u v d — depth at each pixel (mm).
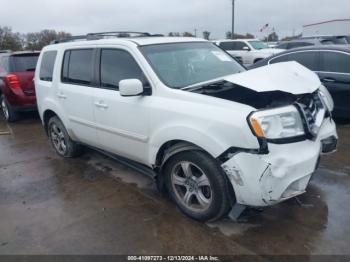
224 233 3186
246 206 3076
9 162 5395
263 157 2748
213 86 3484
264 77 3168
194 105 3137
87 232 3314
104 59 4148
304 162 2896
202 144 2998
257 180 2777
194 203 3441
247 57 15875
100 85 4199
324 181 4148
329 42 15883
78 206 3832
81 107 4461
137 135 3701
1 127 7805
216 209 3137
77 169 4930
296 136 2924
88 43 4418
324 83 6453
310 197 3768
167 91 3404
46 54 5348
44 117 5461
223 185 3031
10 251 3086
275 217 3398
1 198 4125
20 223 3535
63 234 3303
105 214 3629
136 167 4043
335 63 6398
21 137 6855
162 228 3311
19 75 7555
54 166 5098
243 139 2768
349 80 6168
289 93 3238
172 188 3541
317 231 3152
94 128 4348
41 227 3445
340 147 5301
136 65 3738
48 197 4090
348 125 6527
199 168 3168
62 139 5336
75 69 4617
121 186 4297
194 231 3240
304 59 6812
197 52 4156
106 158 5309
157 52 3830
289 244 2988
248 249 2951
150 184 4320
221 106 2982
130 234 3246
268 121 2795
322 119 3309
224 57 4406
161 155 3557
